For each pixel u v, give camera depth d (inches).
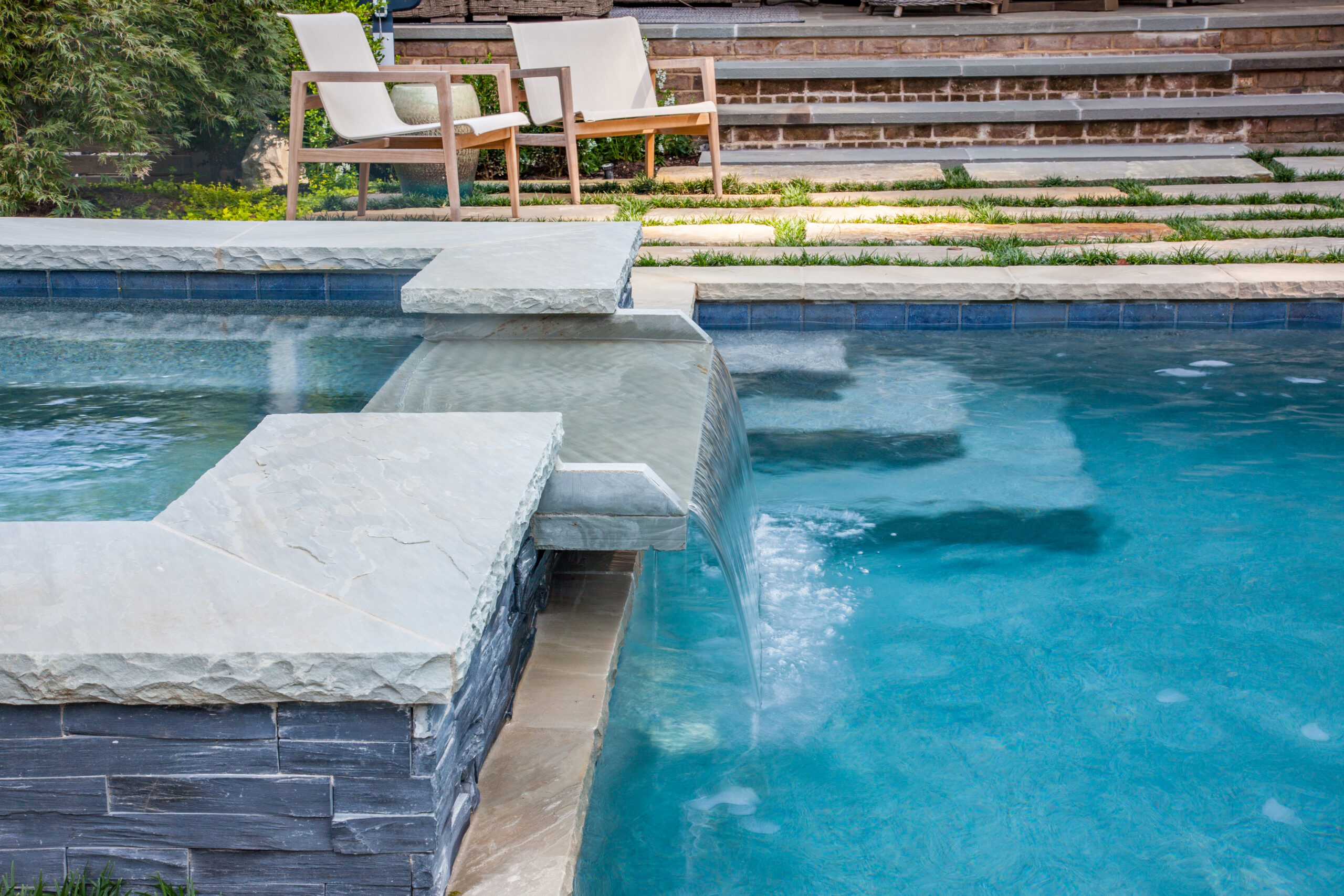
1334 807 72.9
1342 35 337.7
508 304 113.1
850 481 128.2
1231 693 86.3
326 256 142.4
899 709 85.0
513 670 74.3
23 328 142.9
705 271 194.7
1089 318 187.3
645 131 262.5
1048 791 75.0
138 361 127.4
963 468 131.2
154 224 164.1
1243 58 326.0
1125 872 67.1
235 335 140.6
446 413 79.7
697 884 65.8
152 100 262.8
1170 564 107.8
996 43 345.7
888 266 198.7
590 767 68.1
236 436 101.9
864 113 317.4
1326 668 89.4
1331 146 306.8
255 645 48.7
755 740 80.8
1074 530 115.4
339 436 74.5
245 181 303.1
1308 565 106.7
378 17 313.0
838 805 73.7
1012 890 65.7
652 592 105.0
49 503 85.0
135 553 56.5
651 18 363.3
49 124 251.0
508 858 58.4
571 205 256.2
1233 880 66.2
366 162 221.3
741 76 331.3
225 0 279.3
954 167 288.2
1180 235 214.7
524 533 68.0
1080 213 242.8
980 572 107.0
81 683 48.8
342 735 50.3
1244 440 137.9
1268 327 186.2
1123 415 147.3
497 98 305.7
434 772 51.1
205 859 52.4
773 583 105.1
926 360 172.4
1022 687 87.7
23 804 51.3
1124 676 89.0
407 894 52.6
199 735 50.3
